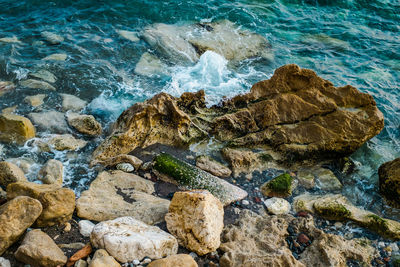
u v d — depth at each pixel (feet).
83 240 16.26
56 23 27.40
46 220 16.30
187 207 16.34
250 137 20.27
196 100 21.44
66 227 16.53
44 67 23.98
